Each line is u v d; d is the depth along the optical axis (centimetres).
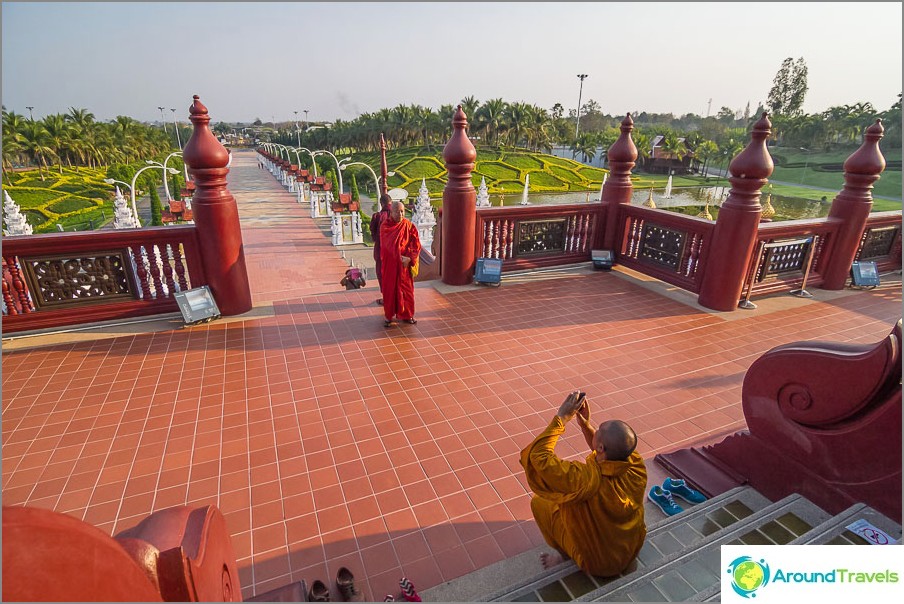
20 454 298
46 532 72
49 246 441
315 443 312
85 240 452
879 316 532
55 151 5578
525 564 224
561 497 188
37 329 459
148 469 288
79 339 455
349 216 2770
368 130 7962
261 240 2670
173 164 7575
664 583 185
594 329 492
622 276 662
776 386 245
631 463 192
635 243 664
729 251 517
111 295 483
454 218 589
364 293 591
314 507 261
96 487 273
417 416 342
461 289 607
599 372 406
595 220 681
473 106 7438
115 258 474
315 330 485
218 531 153
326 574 222
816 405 227
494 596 192
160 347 444
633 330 491
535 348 449
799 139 5103
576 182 6297
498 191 5516
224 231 486
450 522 252
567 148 10106
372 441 315
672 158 6862
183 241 483
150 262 485
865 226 615
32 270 446
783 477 250
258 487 275
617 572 202
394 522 251
